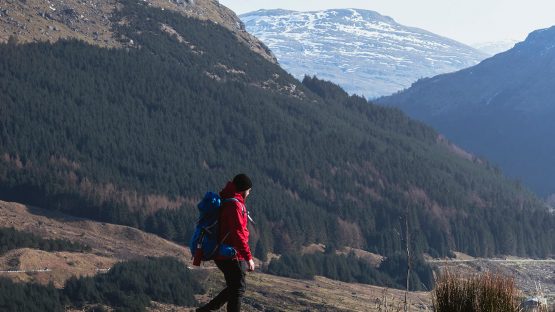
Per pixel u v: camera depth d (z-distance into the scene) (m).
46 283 160.75
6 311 136.25
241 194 11.47
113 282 159.25
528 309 9.98
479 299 10.33
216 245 11.19
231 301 11.24
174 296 157.38
